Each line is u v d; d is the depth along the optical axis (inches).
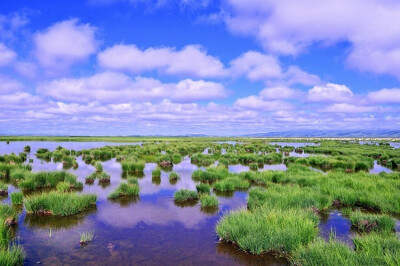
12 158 1023.0
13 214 362.9
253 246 278.2
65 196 431.8
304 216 345.1
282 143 3595.0
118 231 339.9
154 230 345.7
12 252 245.8
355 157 1328.7
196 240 314.3
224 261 261.0
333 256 226.5
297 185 575.8
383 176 740.7
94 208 443.5
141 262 257.0
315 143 3607.3
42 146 2290.8
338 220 391.9
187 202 492.4
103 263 253.0
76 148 2023.9
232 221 324.5
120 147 1792.6
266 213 345.1
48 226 353.1
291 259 258.4
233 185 603.5
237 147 2100.1
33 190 567.2
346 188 552.4
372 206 460.4
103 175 692.1
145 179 728.3
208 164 1089.4
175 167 993.5
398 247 247.1
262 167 1059.3
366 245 254.7
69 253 273.1
